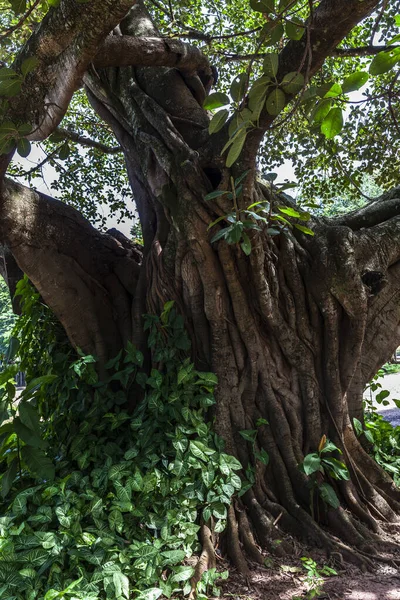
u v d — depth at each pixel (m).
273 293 4.59
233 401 4.51
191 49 5.19
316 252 4.72
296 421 4.64
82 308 4.95
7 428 3.81
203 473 3.92
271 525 4.18
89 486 4.01
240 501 4.27
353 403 5.08
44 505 3.54
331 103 2.30
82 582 3.07
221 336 4.55
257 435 4.58
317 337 4.77
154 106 4.90
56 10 2.82
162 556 3.45
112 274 5.35
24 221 4.53
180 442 3.99
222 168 4.15
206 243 4.32
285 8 2.36
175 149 4.52
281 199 4.83
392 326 5.21
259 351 4.59
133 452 3.97
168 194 4.47
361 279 4.85
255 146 3.89
